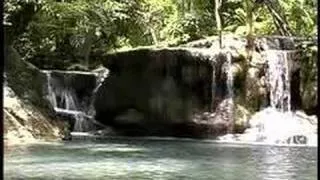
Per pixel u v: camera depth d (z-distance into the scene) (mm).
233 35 22500
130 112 22344
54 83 23578
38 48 25641
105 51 26453
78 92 24297
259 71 21203
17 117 17406
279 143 19391
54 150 14570
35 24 23500
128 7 26359
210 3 27141
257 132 20266
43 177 9516
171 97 21547
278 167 11555
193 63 21203
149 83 21844
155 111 21828
